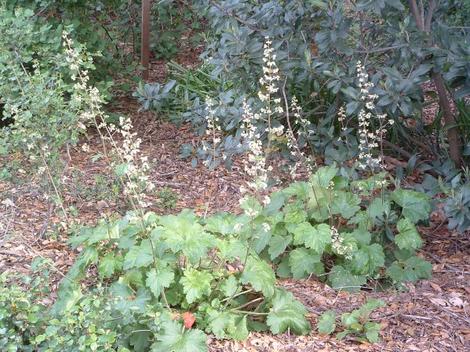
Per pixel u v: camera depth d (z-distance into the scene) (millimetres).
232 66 2543
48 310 1735
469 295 2086
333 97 2805
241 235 2096
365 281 2117
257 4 2562
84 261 1901
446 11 2576
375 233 2266
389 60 2420
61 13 3344
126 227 1927
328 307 2029
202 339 1670
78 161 2955
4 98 2545
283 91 2445
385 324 1937
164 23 4430
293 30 2461
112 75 3664
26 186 2586
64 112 2465
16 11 2812
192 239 1828
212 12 2492
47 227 2363
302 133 2592
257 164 1937
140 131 3328
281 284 2150
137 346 1685
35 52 2947
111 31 4230
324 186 2242
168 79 3775
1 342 1505
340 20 2291
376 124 2850
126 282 1860
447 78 2055
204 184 2830
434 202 2277
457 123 2654
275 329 1844
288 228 2156
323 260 2281
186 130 3318
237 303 1947
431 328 1923
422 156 2857
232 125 2553
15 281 1966
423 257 2309
